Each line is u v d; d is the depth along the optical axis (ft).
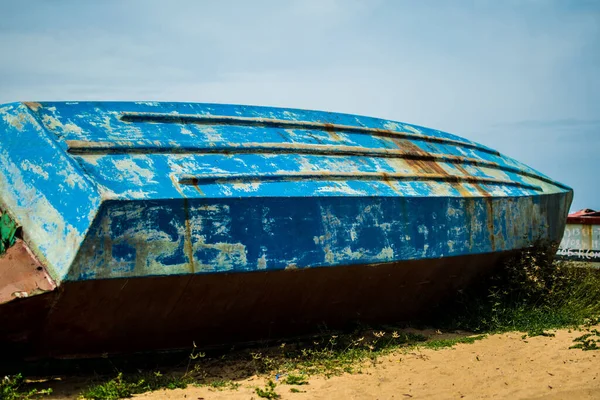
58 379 19.43
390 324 27.76
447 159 30.76
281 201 21.70
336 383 19.79
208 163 21.66
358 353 23.15
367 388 19.38
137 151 20.74
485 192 30.01
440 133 33.53
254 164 22.63
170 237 19.24
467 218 28.30
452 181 29.09
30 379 19.10
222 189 20.83
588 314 29.96
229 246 20.26
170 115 22.74
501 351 23.80
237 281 20.61
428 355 23.31
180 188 20.07
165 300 19.76
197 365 20.68
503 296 30.53
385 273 24.93
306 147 24.88
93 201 18.28
